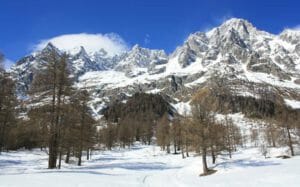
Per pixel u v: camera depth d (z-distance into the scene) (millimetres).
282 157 52344
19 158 46250
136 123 133750
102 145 101188
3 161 38531
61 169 28406
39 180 19797
